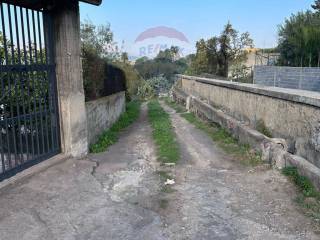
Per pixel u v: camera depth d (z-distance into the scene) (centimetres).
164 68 4700
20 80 534
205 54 2588
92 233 370
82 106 660
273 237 360
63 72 613
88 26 1481
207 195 473
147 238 361
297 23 2447
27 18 543
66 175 545
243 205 439
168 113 1470
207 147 750
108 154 698
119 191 488
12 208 422
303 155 550
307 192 452
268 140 609
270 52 2731
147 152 718
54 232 371
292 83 1291
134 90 3070
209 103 1233
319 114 502
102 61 1086
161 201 454
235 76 2438
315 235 362
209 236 364
